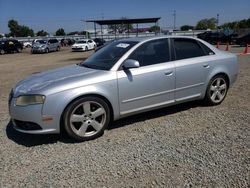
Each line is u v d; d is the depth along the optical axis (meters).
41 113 4.77
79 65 6.03
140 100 5.56
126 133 5.30
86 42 41.75
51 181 3.79
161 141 4.88
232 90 8.26
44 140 5.13
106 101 5.21
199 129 5.37
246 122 5.64
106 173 3.93
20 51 41.97
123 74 5.33
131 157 4.34
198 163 4.10
